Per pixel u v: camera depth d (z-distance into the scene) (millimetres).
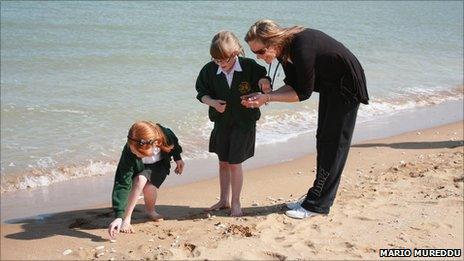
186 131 8500
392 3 31828
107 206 5762
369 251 4258
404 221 4844
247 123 4867
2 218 5332
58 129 8289
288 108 9828
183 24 18859
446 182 5949
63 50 14117
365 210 5082
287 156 7543
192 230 4680
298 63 4309
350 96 4500
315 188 4887
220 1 25562
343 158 4789
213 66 4828
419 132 8898
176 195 5902
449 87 12602
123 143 7840
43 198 6039
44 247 4449
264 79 4621
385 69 14180
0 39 15055
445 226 4762
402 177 6254
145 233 4648
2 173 6668
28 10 19828
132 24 18219
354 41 18266
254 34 4328
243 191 5934
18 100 9672
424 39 19641
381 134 8766
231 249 4219
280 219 4840
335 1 29969
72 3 22047
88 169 6977
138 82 11344
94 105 9578
